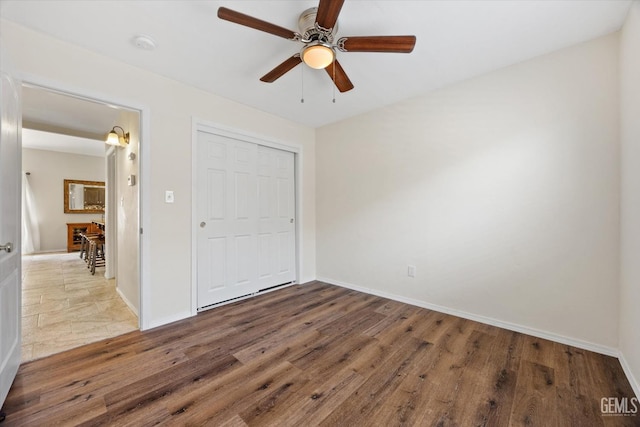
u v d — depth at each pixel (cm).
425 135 281
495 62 224
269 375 169
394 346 205
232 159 303
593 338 197
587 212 199
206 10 165
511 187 230
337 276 369
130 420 132
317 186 394
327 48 159
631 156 165
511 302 232
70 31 183
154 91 237
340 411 140
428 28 182
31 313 269
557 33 188
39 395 149
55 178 666
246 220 318
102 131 399
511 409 142
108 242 398
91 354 192
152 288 236
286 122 355
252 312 271
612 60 189
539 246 219
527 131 222
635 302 158
